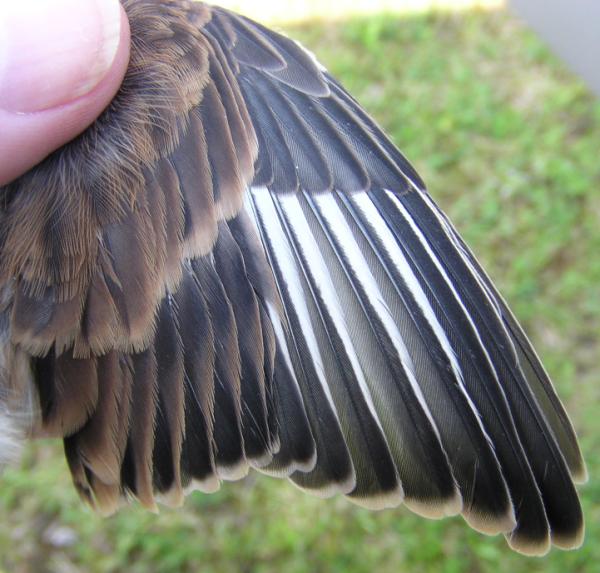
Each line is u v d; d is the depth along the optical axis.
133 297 0.13
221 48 0.14
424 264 0.13
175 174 0.13
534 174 0.39
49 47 0.14
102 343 0.13
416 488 0.13
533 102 0.41
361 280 0.13
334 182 0.13
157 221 0.13
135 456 0.13
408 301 0.13
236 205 0.13
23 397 0.13
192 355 0.13
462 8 0.46
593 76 0.17
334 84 0.15
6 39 0.14
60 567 0.30
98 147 0.13
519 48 0.43
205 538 0.30
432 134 0.40
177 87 0.13
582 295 0.35
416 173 0.14
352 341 0.13
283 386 0.13
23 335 0.13
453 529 0.29
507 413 0.13
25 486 0.31
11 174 0.13
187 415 0.13
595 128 0.40
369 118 0.14
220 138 0.13
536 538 0.13
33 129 0.13
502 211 0.38
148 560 0.30
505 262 0.36
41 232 0.13
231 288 0.13
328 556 0.29
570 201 0.38
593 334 0.34
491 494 0.13
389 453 0.13
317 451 0.13
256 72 0.14
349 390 0.13
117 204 0.13
